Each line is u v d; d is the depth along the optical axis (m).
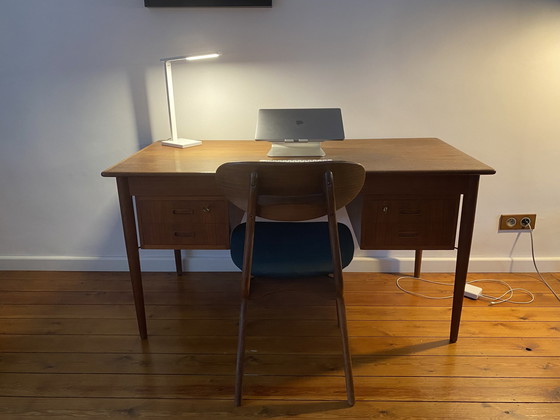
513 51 1.88
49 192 2.15
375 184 1.47
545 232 2.13
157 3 1.83
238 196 1.30
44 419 1.33
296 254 1.45
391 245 1.55
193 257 2.24
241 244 1.54
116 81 1.97
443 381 1.47
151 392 1.44
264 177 1.23
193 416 1.34
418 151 1.70
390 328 1.77
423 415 1.33
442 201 1.50
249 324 1.80
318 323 1.81
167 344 1.69
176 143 1.84
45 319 1.85
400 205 1.50
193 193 1.51
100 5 1.87
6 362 1.59
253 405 1.38
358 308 1.91
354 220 1.66
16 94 1.99
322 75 1.94
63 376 1.52
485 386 1.45
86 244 2.23
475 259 2.19
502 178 2.05
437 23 1.86
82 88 1.98
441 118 1.98
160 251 2.24
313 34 1.88
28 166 2.11
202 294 2.04
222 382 1.49
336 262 1.30
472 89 1.94
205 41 1.91
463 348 1.64
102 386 1.47
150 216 1.55
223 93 1.98
